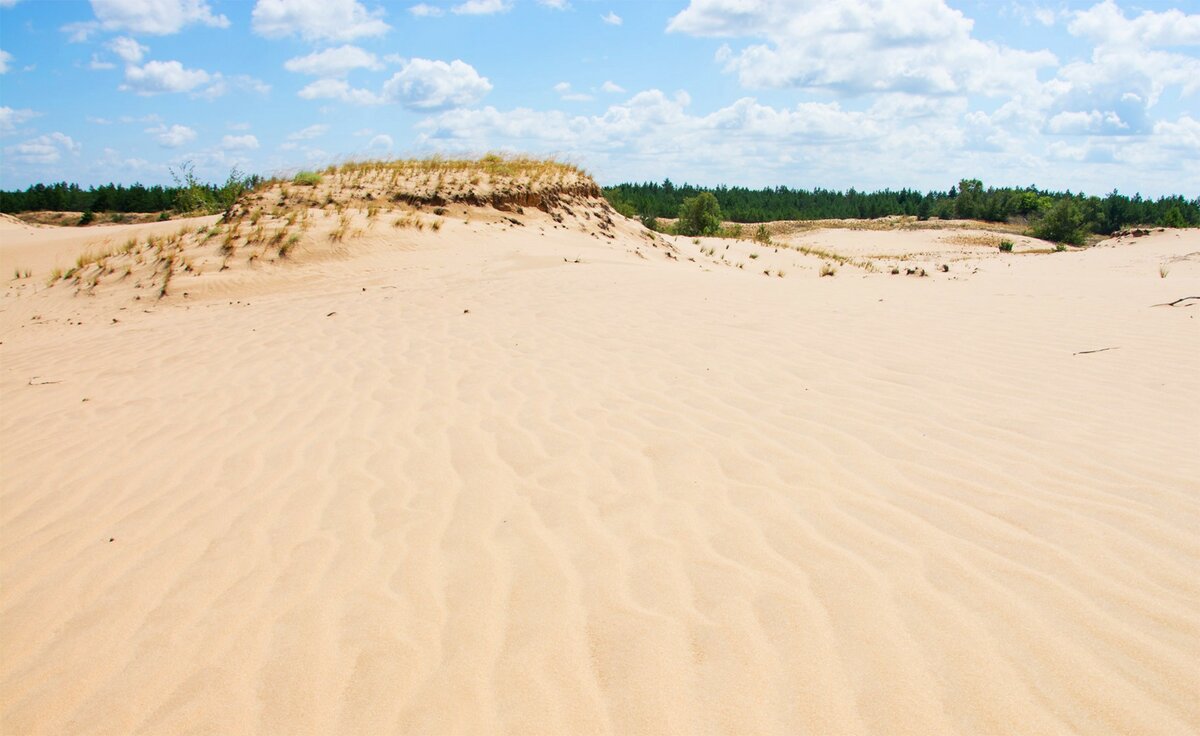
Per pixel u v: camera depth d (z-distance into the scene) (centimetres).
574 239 1833
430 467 416
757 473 381
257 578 308
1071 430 416
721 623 255
